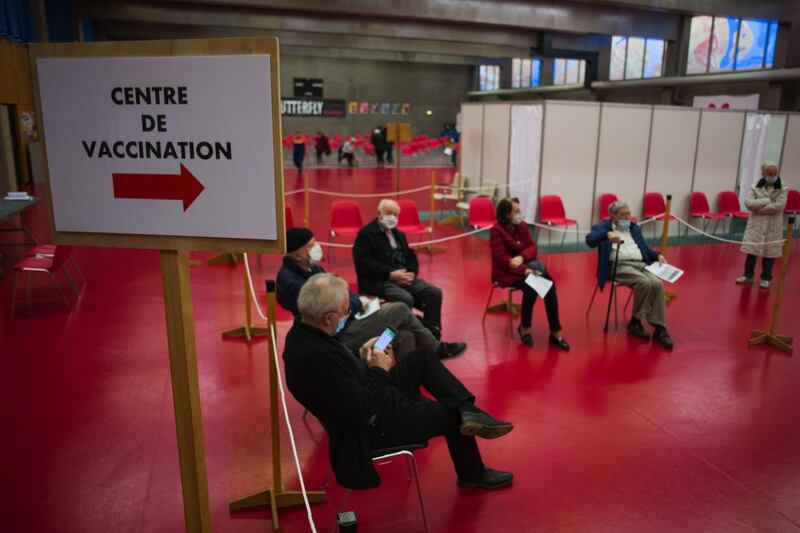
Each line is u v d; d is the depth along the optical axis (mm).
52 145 1713
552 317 5273
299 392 2693
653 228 10250
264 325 5562
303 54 27859
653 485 3281
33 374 4590
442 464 3484
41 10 14359
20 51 13617
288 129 30406
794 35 14680
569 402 4254
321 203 13484
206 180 1653
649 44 20047
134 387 4395
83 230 1763
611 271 5621
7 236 9562
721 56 17016
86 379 4516
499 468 3432
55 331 5496
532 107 9312
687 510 3072
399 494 3191
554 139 9242
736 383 4602
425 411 2920
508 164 10047
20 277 7270
